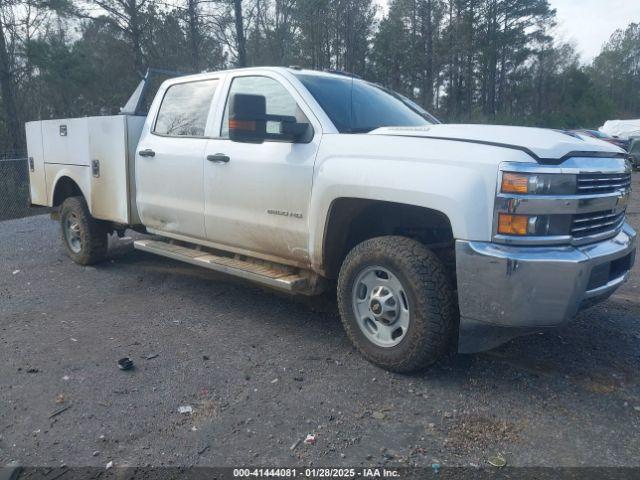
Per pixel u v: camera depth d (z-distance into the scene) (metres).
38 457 3.09
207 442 3.20
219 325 4.98
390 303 3.93
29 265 7.23
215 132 5.12
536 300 3.36
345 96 4.77
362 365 4.13
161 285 6.20
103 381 3.94
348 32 34.19
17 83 25.58
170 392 3.78
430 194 3.56
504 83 59.94
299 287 4.53
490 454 3.07
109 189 6.21
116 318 5.20
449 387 3.79
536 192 3.33
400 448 3.13
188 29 25.66
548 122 58.41
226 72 5.25
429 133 3.81
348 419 3.42
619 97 87.75
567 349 4.37
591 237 3.65
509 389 3.76
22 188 14.66
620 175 3.94
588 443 3.16
